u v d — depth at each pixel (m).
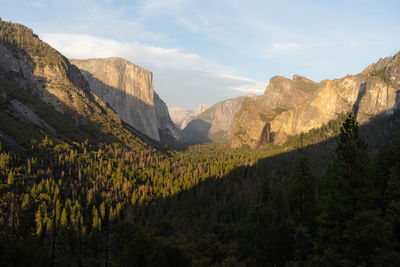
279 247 45.12
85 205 104.19
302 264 37.75
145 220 112.00
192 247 47.75
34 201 90.75
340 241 31.55
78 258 69.00
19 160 114.12
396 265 23.19
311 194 45.91
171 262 41.72
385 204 37.97
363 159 34.84
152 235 50.66
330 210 34.59
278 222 55.69
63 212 83.50
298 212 45.66
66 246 74.12
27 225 78.88
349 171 35.06
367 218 27.45
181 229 94.00
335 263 26.77
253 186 144.50
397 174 40.56
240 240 60.56
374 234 26.17
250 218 59.53
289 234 44.53
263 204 60.12
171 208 124.00
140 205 117.94
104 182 130.00
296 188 45.91
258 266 45.22
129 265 43.28
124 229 49.97
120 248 51.12
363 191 33.38
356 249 27.41
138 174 161.12
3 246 44.69
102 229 86.00
